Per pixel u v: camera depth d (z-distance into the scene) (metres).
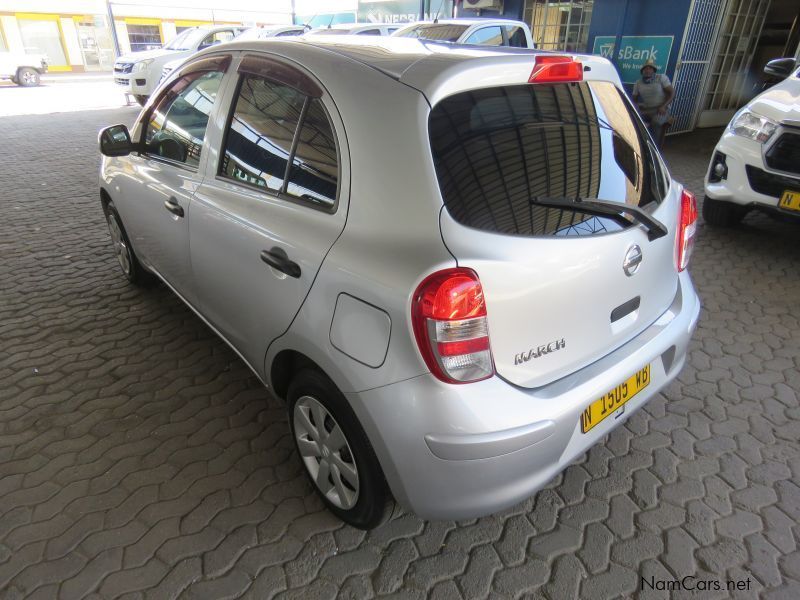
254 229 2.08
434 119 1.62
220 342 3.32
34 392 2.85
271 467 2.39
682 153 8.41
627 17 9.32
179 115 2.78
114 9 24.58
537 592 1.87
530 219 1.64
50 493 2.23
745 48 10.01
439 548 2.03
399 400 1.57
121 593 1.84
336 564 1.96
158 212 2.88
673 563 1.97
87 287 3.99
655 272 2.05
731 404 2.80
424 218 1.56
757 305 3.80
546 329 1.68
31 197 6.08
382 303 1.57
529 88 1.83
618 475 2.36
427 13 12.08
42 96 15.70
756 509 2.19
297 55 2.06
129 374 3.01
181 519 2.12
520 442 1.58
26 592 1.84
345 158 1.77
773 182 4.29
